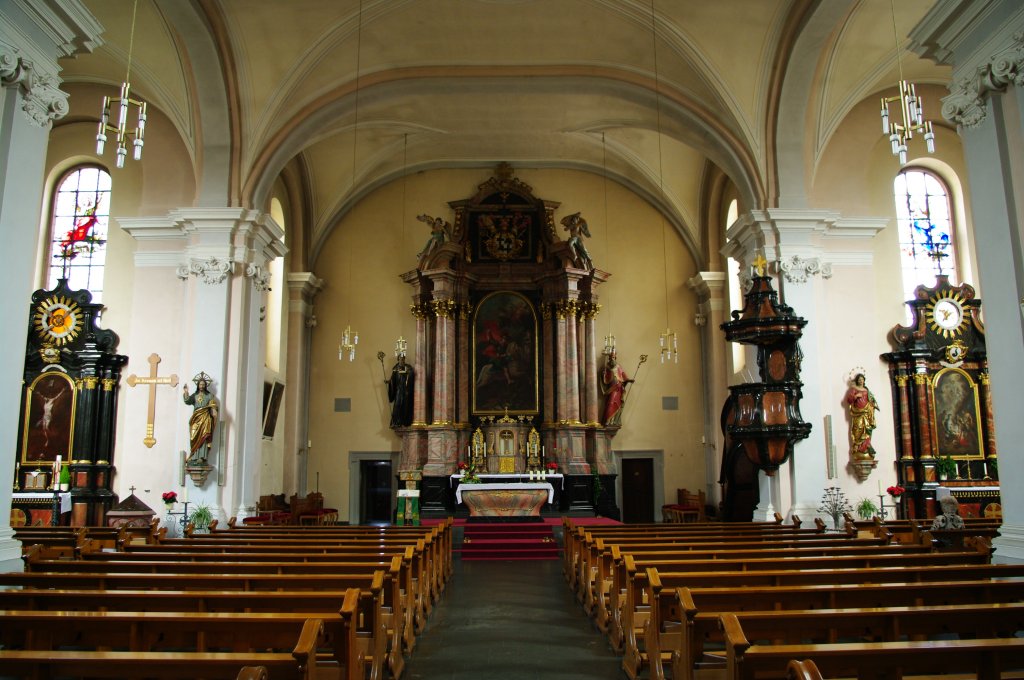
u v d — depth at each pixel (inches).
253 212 601.0
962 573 244.5
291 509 721.0
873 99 660.7
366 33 590.6
